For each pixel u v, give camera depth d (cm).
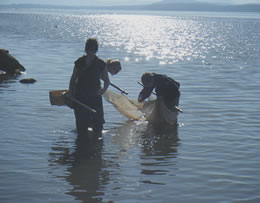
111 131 654
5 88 1000
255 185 425
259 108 816
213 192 407
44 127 661
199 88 1039
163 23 8812
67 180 436
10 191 405
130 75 1244
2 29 4066
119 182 432
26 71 1305
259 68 1479
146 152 542
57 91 661
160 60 1738
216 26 7088
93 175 452
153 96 788
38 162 494
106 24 7469
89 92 638
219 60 1773
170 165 489
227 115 759
